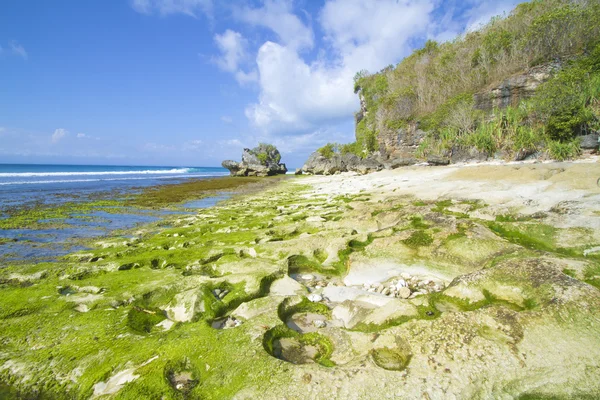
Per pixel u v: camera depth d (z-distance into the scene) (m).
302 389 3.70
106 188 36.12
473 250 8.06
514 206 11.40
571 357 4.02
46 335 5.30
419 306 5.59
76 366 4.49
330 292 7.13
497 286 5.89
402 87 53.81
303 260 9.00
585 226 8.70
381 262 8.36
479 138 32.59
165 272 8.05
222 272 8.25
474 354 4.13
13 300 6.65
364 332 4.98
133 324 5.58
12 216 17.95
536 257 6.79
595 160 23.14
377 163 45.53
